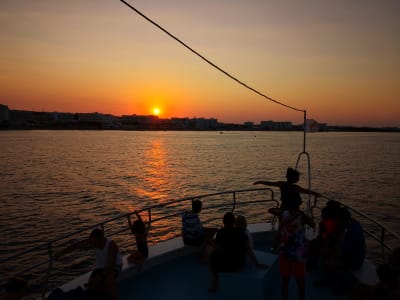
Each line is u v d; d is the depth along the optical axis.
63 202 37.56
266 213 32.59
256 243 7.63
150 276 6.09
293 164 79.75
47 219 30.17
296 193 5.71
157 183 51.53
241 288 5.37
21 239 24.66
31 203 36.78
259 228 7.93
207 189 46.75
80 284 5.48
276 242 6.99
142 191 44.88
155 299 5.36
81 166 73.50
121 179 55.31
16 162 79.62
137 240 6.23
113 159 91.12
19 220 29.72
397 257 4.59
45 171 64.38
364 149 141.50
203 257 6.50
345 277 5.85
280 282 6.00
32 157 93.00
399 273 4.27
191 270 6.32
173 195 42.28
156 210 34.16
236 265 5.48
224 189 46.72
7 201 37.62
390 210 34.69
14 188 46.03
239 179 55.88
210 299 5.34
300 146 162.25
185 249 6.91
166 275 6.13
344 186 48.97
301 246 4.98
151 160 89.12
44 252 22.06
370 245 23.89
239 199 39.53
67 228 27.56
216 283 5.52
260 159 93.12
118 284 5.81
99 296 4.67
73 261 20.70
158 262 6.45
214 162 84.44
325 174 62.06
